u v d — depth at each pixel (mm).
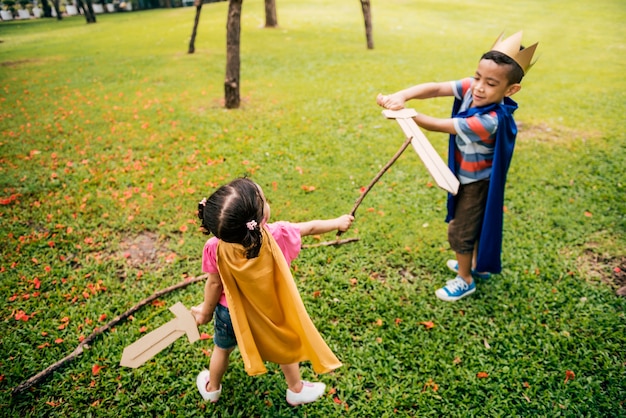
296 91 8219
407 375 2803
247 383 2762
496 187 2924
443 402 2654
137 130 6406
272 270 2105
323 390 2680
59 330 3133
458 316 3256
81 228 4211
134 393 2709
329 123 6664
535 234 4152
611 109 7371
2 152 5773
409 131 2629
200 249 3924
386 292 3461
